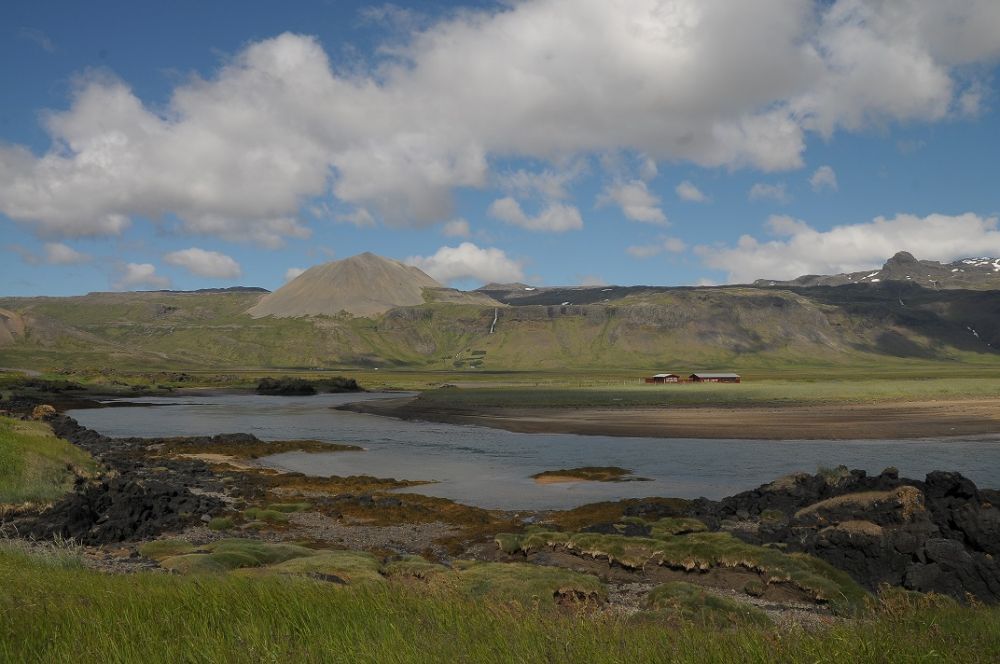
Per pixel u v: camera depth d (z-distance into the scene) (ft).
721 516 94.68
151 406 407.23
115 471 130.82
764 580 63.67
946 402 310.45
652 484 129.39
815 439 198.90
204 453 182.29
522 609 32.73
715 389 481.46
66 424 228.02
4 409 278.87
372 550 78.74
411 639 26.30
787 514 91.45
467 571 60.44
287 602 31.12
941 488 78.28
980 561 61.82
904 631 28.19
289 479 137.18
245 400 475.31
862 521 73.05
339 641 25.46
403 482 133.49
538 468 153.79
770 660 23.25
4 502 91.35
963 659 24.34
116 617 27.78
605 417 280.72
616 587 62.75
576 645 25.26
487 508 107.45
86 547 75.51
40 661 23.06
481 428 255.91
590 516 96.73
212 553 64.44
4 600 30.68
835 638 24.91
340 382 628.69
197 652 23.81
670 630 29.07
